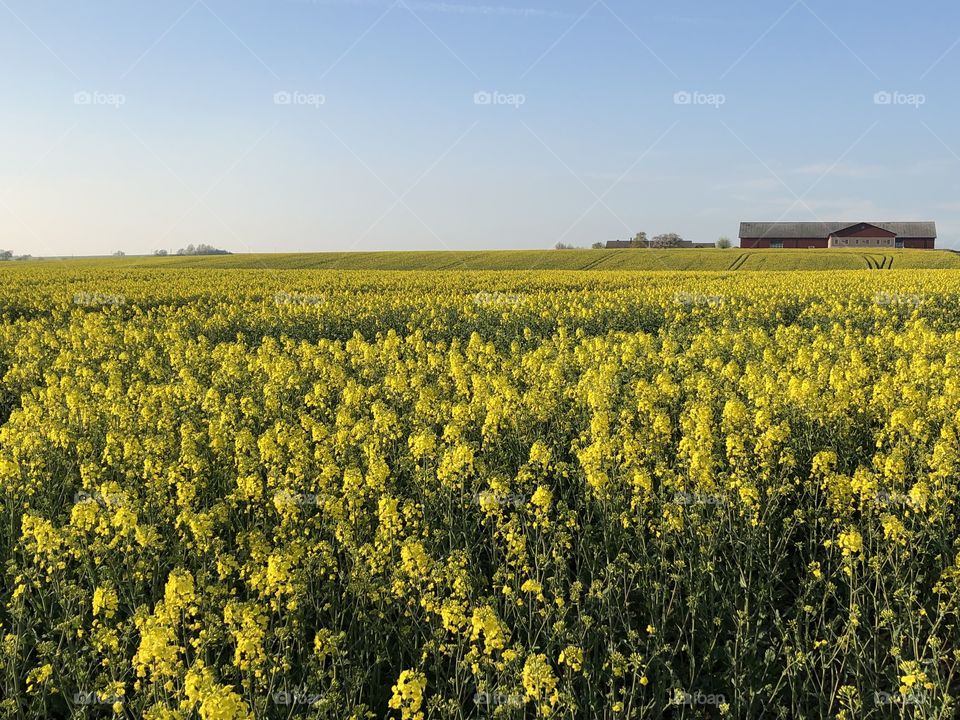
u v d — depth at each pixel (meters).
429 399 10.59
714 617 5.79
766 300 25.70
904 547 6.11
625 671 5.17
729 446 7.61
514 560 6.29
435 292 34.72
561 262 74.19
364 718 5.00
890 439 8.48
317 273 51.09
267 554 5.82
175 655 4.57
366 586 5.77
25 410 10.47
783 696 5.42
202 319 22.95
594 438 8.07
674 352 15.68
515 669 4.86
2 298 28.83
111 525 6.60
